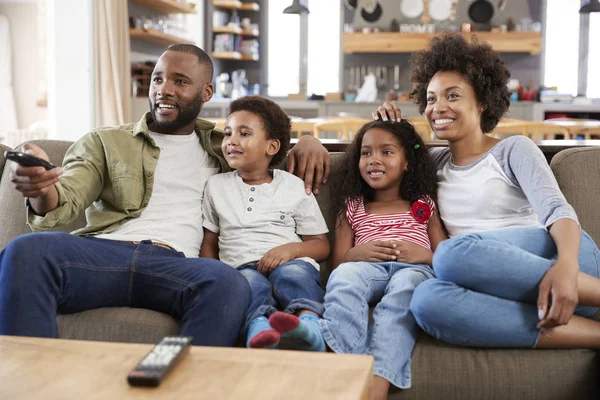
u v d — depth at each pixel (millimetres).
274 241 1951
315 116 7922
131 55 6234
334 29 8617
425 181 2041
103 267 1673
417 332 1651
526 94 7816
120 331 1601
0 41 8133
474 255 1589
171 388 1008
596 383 1589
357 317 1642
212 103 6930
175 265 1688
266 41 8711
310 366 1096
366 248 1906
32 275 1516
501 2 7684
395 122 2094
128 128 1996
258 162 2018
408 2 8312
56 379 1034
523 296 1597
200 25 7852
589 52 8180
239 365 1096
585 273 1680
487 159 1947
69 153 1921
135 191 1910
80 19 5254
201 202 2035
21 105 8312
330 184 2119
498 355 1577
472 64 1981
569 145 2199
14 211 2014
